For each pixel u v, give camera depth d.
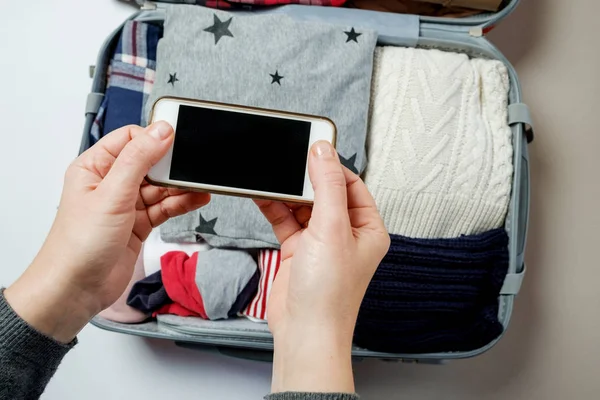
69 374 0.86
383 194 0.76
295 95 0.74
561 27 0.97
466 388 0.91
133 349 0.88
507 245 0.77
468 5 0.80
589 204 0.96
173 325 0.75
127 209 0.46
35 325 0.45
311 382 0.41
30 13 0.92
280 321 0.49
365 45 0.77
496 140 0.78
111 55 0.79
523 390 0.92
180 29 0.74
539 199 0.95
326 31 0.76
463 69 0.78
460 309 0.75
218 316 0.76
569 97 0.97
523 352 0.93
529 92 0.97
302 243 0.45
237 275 0.75
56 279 0.46
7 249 0.88
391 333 0.74
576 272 0.94
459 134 0.76
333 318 0.43
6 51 0.92
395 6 0.84
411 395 0.90
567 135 0.97
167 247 0.78
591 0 0.97
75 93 0.92
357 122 0.75
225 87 0.74
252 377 0.88
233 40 0.75
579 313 0.94
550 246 0.95
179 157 0.48
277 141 0.49
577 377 0.93
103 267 0.47
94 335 0.87
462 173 0.75
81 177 0.49
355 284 0.45
